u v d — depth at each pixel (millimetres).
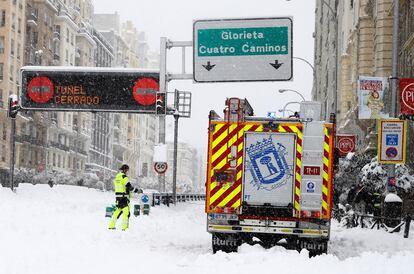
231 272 14445
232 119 18344
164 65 36312
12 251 16656
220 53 35531
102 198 62031
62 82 49750
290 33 34969
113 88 49500
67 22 143375
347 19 77062
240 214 18250
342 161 47500
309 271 14531
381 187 40031
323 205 17938
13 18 114438
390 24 57594
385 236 26281
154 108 49219
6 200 36969
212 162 18438
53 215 30859
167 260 17172
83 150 156875
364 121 59500
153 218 34625
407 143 49594
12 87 114125
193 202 71750
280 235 18672
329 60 98438
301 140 18125
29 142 119250
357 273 14219
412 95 30141
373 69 61656
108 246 19781
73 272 13859
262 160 18266
